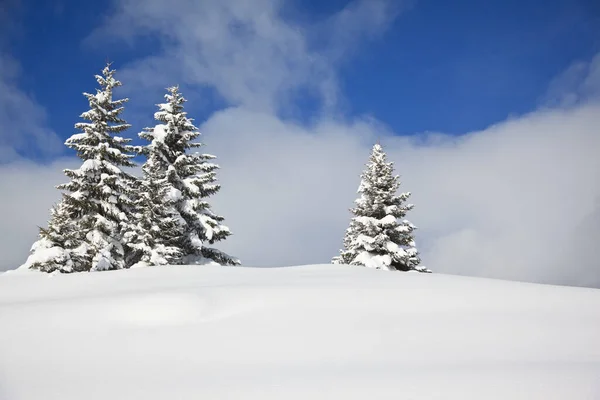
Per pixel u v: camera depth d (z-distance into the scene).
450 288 9.88
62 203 25.75
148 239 24.77
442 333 6.42
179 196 26.92
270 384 4.38
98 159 26.28
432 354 5.46
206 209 28.78
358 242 30.38
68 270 21.84
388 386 4.19
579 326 6.71
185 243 27.48
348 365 5.06
